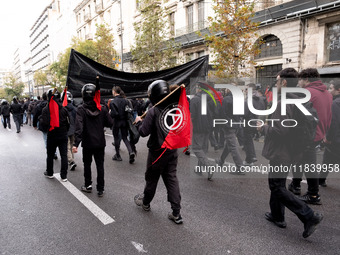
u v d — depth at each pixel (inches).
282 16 551.2
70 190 169.9
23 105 628.7
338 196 153.7
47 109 181.6
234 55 430.0
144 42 633.0
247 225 120.7
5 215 134.8
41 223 125.6
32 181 190.4
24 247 106.0
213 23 436.5
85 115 152.3
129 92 285.3
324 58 511.5
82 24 1601.9
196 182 179.9
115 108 233.3
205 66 277.4
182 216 130.7
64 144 187.9
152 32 629.3
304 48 534.6
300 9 520.7
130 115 226.4
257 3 585.9
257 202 146.0
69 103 223.1
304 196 148.4
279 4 546.3
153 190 129.6
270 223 122.6
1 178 199.6
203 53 765.3
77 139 150.9
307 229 104.3
